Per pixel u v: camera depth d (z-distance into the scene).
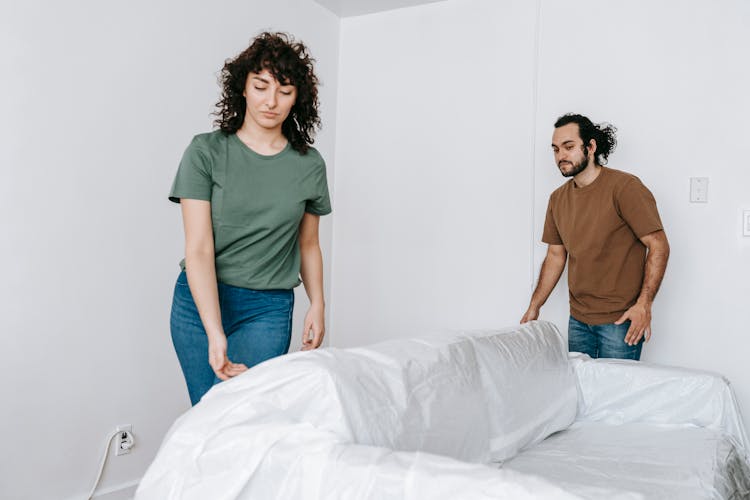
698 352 2.73
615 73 2.92
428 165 3.37
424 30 3.41
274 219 1.54
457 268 3.28
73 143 2.19
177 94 2.59
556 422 1.92
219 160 1.48
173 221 2.58
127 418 2.40
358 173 3.57
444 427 1.24
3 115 1.99
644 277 2.48
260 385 1.01
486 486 0.78
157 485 0.96
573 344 2.69
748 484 1.74
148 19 2.46
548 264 2.81
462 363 1.45
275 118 1.49
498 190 3.19
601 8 2.96
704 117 2.74
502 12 3.20
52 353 2.13
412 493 0.80
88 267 2.25
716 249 2.71
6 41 1.99
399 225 3.44
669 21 2.82
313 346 1.74
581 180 2.62
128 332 2.40
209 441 0.95
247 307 1.57
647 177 2.84
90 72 2.24
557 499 0.74
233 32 2.88
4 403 2.00
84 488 2.25
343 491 0.84
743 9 2.69
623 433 1.94
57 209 2.14
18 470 2.04
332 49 3.58
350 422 0.97
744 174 2.67
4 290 2.00
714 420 1.97
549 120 3.06
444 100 3.34
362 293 3.53
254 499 0.91
